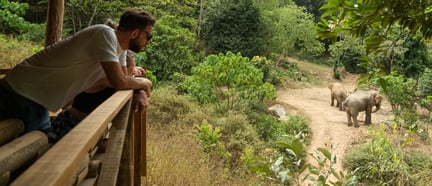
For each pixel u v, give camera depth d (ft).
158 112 36.11
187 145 27.73
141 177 9.98
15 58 34.86
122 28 6.74
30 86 6.08
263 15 92.27
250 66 44.06
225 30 87.71
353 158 32.48
